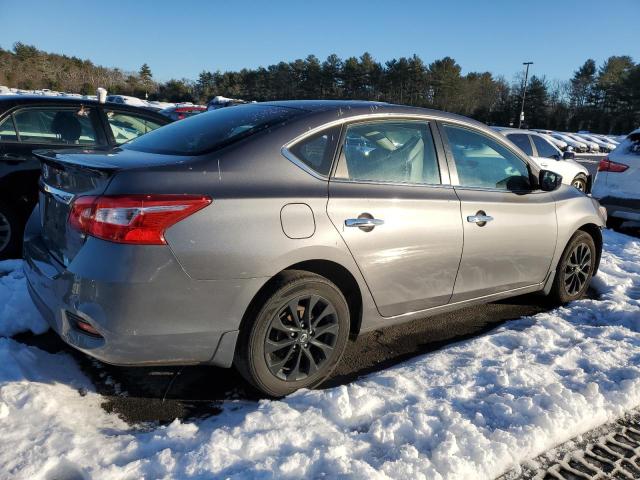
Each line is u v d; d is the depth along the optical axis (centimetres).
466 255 358
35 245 300
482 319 436
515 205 392
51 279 265
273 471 228
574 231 447
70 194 266
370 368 344
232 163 275
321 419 270
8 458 225
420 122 354
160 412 279
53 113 530
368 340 384
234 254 257
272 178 280
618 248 695
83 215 248
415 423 267
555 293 458
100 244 243
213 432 252
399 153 337
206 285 254
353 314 322
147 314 245
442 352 355
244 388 306
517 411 287
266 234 266
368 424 272
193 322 256
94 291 242
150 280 242
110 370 315
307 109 321
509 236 386
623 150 796
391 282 323
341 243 292
